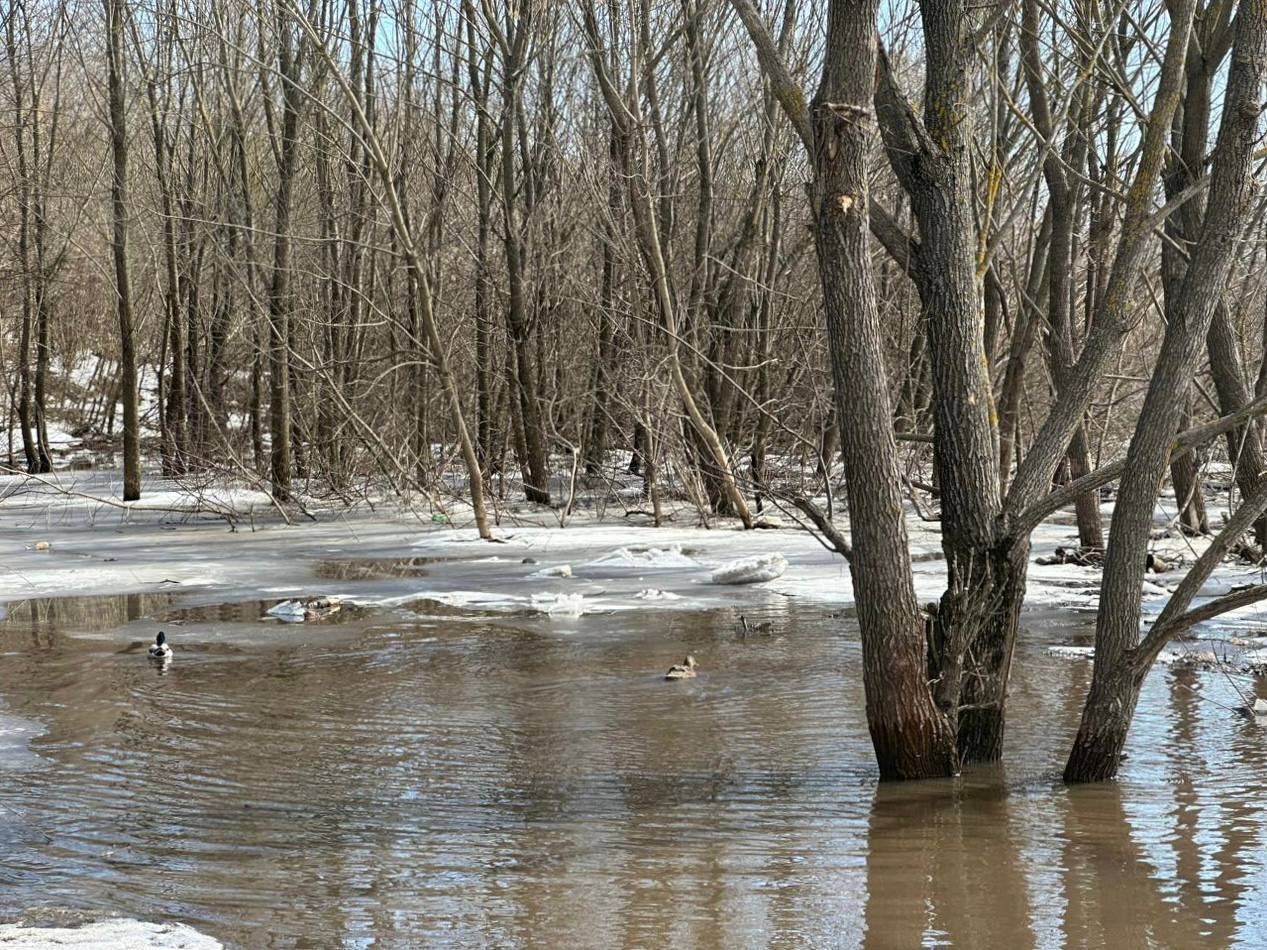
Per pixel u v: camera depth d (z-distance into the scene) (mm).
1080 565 16906
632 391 23609
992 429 6762
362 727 8297
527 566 17641
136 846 5746
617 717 8555
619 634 12000
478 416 28016
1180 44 6664
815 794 6508
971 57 6691
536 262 27656
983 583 6637
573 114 28891
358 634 12117
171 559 18953
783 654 10852
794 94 6531
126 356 27859
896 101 6828
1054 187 16531
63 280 36094
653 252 21438
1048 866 5285
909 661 6566
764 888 5066
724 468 21062
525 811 6324
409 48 27062
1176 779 6672
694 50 24375
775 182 25531
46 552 20000
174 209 31719
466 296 29125
